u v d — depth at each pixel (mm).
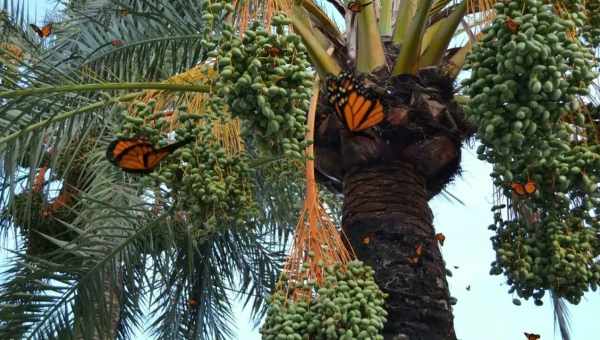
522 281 3961
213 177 3797
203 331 7703
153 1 5328
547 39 3262
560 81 3236
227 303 7785
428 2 4262
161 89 4168
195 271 7629
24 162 6734
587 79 3344
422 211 4289
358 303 3361
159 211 5754
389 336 3920
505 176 3504
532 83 3215
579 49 3361
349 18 4805
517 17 3287
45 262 5656
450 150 4391
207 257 7539
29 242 7945
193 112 4316
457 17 4465
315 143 4508
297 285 3520
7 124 4457
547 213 3934
